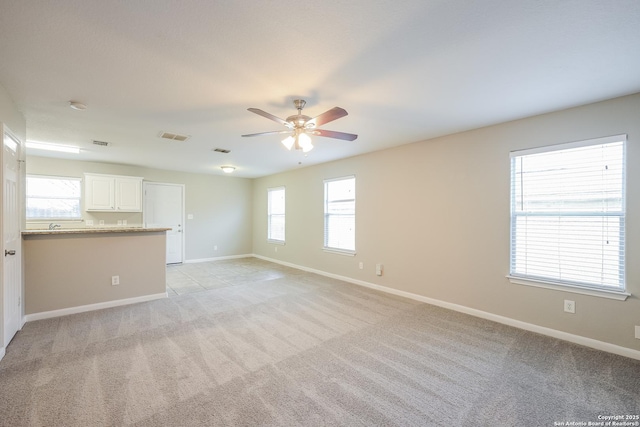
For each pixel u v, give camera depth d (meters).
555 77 2.22
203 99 2.64
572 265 2.84
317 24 1.61
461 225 3.67
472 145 3.56
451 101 2.68
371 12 1.51
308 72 2.16
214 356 2.52
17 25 1.61
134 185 5.92
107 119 3.18
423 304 3.96
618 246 2.60
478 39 1.75
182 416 1.77
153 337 2.89
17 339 2.82
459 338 2.90
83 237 3.66
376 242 4.73
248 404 1.89
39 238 3.38
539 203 3.05
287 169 6.62
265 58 1.97
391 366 2.37
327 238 5.77
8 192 2.63
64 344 2.72
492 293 3.39
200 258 7.36
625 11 1.49
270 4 1.45
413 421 1.75
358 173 5.04
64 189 5.52
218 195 7.64
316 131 2.74
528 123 3.10
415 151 4.17
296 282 5.19
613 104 2.60
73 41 1.77
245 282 5.18
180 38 1.74
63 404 1.87
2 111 2.40
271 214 7.55
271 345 2.74
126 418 1.75
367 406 1.88
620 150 2.59
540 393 2.03
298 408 1.86
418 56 1.94
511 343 2.79
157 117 3.12
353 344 2.77
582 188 2.78
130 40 1.76
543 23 1.60
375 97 2.60
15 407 1.83
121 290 3.91
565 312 2.87
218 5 1.46
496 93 2.51
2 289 2.46
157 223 6.69
